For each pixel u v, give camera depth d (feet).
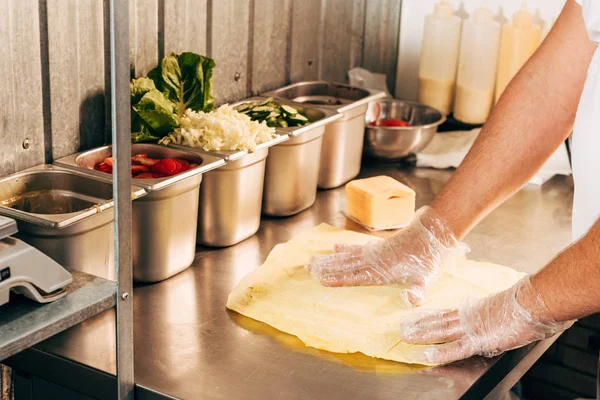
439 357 4.54
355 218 6.65
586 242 4.21
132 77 6.20
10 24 5.08
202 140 5.82
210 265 5.72
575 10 5.27
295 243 6.00
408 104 8.66
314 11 8.23
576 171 4.89
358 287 5.36
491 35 8.48
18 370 4.80
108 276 5.02
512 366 4.78
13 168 5.35
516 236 6.62
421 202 7.23
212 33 6.89
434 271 5.37
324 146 7.14
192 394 4.18
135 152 5.81
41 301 3.86
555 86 5.33
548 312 4.42
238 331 4.83
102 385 4.41
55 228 4.44
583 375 7.46
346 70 9.05
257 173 5.96
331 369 4.46
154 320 4.92
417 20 9.23
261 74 7.71
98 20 5.80
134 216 5.14
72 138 5.81
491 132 5.49
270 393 4.22
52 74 5.48
